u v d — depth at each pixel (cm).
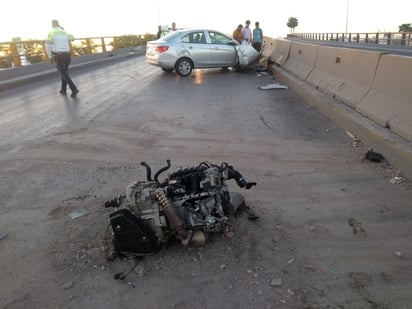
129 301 269
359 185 434
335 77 820
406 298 263
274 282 282
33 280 293
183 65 1436
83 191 441
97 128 701
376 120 578
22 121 778
